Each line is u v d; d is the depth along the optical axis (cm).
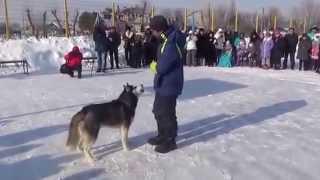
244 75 1593
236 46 1991
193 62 1942
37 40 2012
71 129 639
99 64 1650
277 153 676
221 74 1617
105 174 587
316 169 611
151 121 850
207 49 1962
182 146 707
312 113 949
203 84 1355
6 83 1351
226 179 573
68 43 2023
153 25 656
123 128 668
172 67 661
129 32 1850
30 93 1159
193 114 920
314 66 1794
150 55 1862
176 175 584
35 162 629
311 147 707
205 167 614
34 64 1816
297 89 1273
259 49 1920
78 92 1174
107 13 2425
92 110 630
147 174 587
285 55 1867
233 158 652
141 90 683
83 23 2464
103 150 679
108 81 1395
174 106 682
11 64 1772
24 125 819
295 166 622
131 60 1827
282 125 841
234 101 1071
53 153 664
